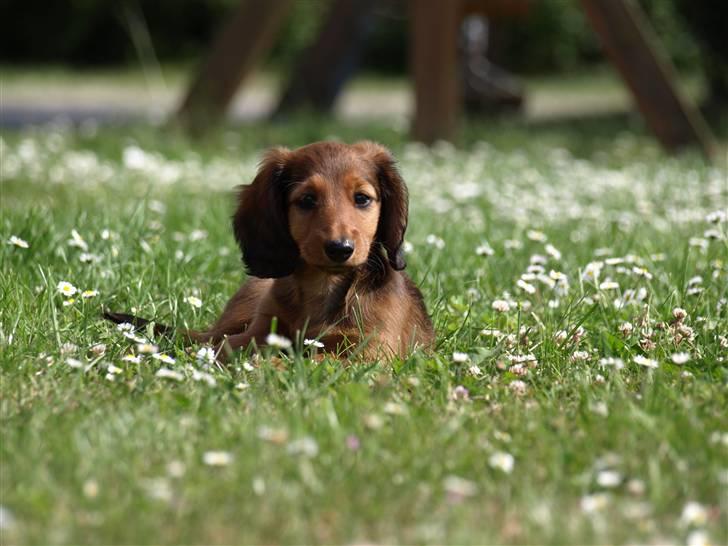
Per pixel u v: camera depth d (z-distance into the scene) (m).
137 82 31.77
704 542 3.00
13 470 3.40
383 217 4.99
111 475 3.41
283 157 4.98
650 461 3.48
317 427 3.78
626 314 5.63
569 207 9.40
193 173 10.90
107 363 4.58
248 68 13.59
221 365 4.75
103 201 8.73
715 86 21.20
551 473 3.50
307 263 4.84
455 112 13.46
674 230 8.03
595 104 25.62
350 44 16.34
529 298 6.11
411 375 4.52
